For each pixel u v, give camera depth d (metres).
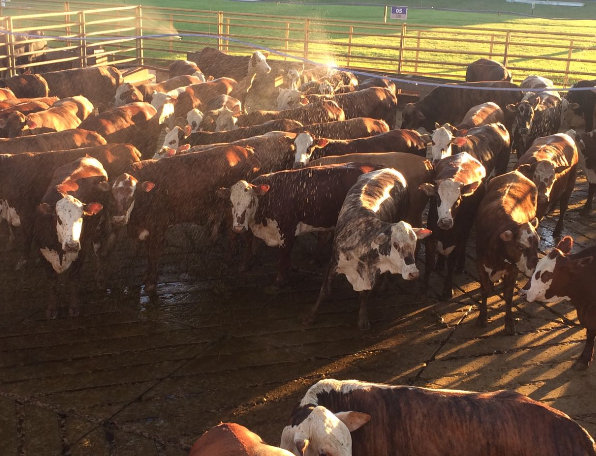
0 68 15.55
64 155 8.42
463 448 3.93
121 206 7.40
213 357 6.45
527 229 6.54
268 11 45.25
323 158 8.80
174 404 5.75
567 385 6.10
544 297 6.27
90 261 8.40
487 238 6.83
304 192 7.71
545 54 29.75
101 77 14.63
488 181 8.95
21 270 8.06
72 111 11.26
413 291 7.90
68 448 5.19
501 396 4.07
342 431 3.82
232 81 14.34
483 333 7.00
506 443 3.87
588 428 5.50
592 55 29.64
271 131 9.82
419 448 4.01
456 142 9.20
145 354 6.46
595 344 6.77
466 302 7.69
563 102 14.66
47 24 30.66
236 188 7.57
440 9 51.38
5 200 8.16
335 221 7.95
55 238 6.97
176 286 7.84
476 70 17.20
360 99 12.56
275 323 7.10
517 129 12.38
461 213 7.61
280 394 5.91
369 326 7.03
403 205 7.93
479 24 39.84
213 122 11.42
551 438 3.82
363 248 6.55
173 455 5.16
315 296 7.72
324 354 6.55
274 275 8.21
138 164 7.85
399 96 17.39
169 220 7.96
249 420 5.57
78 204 6.91
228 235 8.58
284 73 16.45
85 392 5.86
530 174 8.59
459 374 6.25
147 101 13.84
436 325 7.15
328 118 11.34
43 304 7.34
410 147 9.59
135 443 5.27
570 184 9.58
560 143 9.47
